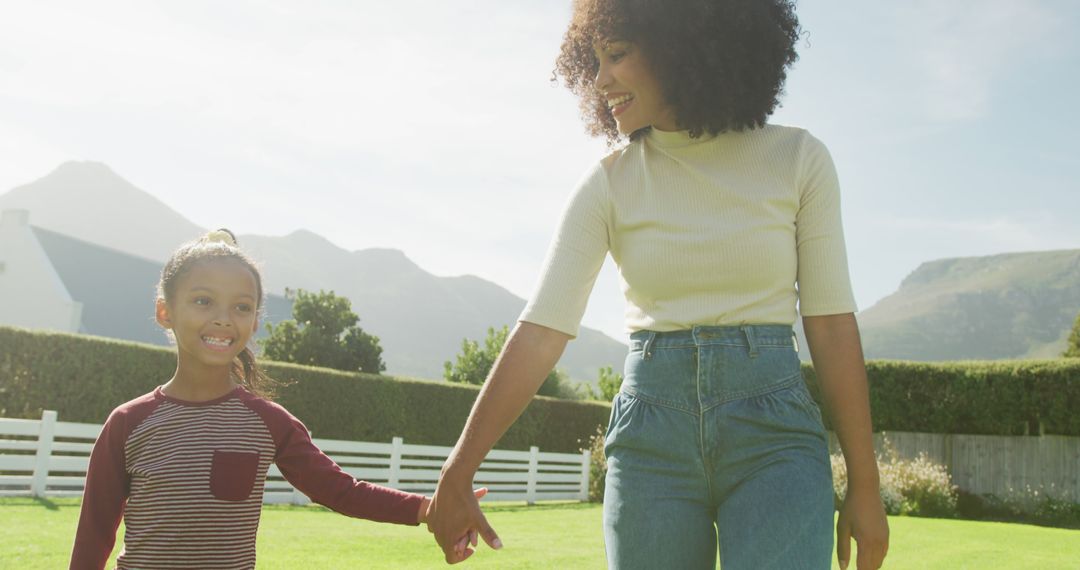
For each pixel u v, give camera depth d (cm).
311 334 2106
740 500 185
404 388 1691
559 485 1630
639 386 200
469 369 2447
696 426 191
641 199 206
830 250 200
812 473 183
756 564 178
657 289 200
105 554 217
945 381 1781
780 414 186
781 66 211
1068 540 1066
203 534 213
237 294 233
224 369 234
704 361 192
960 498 1661
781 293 197
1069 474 1641
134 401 226
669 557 191
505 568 599
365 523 881
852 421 193
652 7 196
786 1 220
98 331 3069
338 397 1595
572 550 733
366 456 1606
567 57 244
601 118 248
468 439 201
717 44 198
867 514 190
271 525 805
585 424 2039
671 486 193
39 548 543
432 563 608
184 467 214
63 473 1210
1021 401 1692
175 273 232
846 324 198
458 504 199
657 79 201
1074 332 2562
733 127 203
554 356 208
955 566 723
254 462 224
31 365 1221
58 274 3125
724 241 193
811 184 200
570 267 209
